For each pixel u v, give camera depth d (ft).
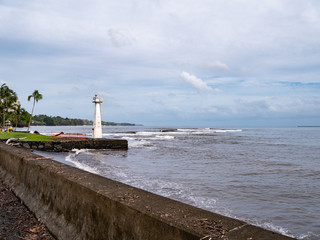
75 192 11.27
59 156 92.07
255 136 284.82
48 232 12.71
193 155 99.40
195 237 6.20
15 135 118.62
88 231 9.96
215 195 39.32
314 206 34.55
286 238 6.14
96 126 129.29
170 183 46.60
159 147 137.28
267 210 32.83
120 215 8.41
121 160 82.53
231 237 6.13
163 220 7.01
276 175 58.08
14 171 21.52
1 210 16.19
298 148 138.72
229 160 84.33
